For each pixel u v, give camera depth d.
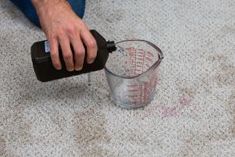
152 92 1.04
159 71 1.11
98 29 1.24
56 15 0.95
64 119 1.02
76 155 0.95
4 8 1.32
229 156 0.94
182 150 0.95
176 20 1.25
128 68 1.07
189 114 1.01
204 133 0.98
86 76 1.11
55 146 0.97
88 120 1.01
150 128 0.99
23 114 1.03
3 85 1.09
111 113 1.03
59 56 0.89
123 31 1.23
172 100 1.05
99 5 1.31
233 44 1.17
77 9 1.22
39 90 1.08
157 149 0.95
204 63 1.13
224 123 0.99
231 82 1.08
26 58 1.16
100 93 1.07
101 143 0.97
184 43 1.18
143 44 1.04
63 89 1.08
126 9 1.30
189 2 1.31
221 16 1.26
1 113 1.03
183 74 1.10
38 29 1.24
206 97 1.05
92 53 0.88
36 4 1.00
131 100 1.02
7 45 1.20
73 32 0.90
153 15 1.27
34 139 0.98
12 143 0.98
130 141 0.97
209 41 1.18
